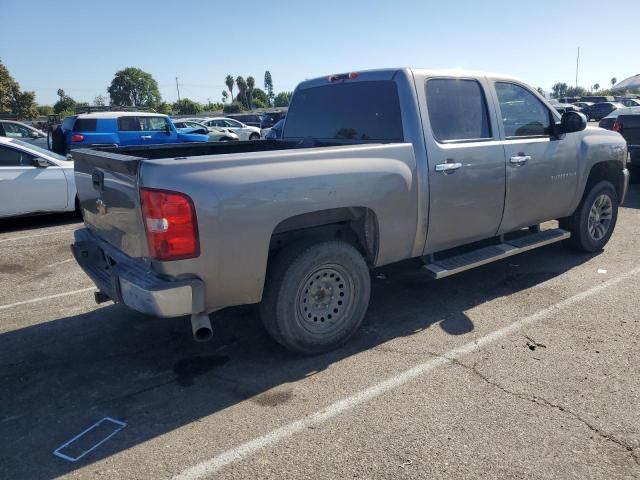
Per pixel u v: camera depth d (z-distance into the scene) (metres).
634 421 3.10
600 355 3.89
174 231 3.19
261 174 3.43
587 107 38.03
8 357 4.12
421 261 4.63
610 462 2.76
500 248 5.06
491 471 2.71
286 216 3.53
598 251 6.41
